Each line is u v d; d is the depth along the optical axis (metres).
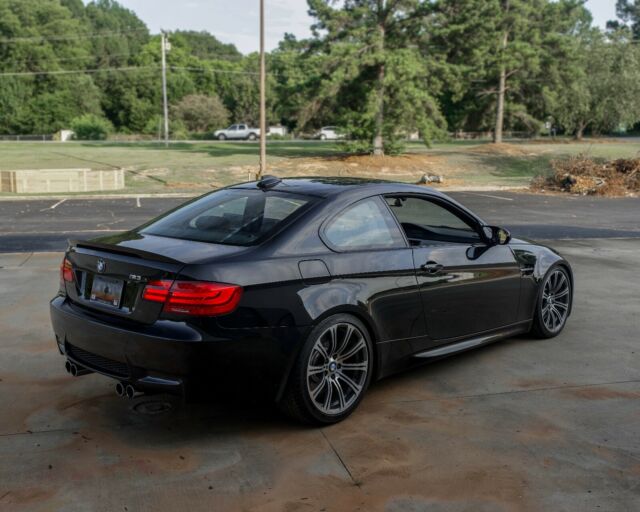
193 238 3.90
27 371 4.74
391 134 37.00
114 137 85.06
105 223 14.84
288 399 3.71
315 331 3.71
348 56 33.94
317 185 4.38
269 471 3.30
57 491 3.08
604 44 55.97
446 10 36.19
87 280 3.92
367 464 3.38
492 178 31.19
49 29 107.19
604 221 15.52
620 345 5.54
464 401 4.27
